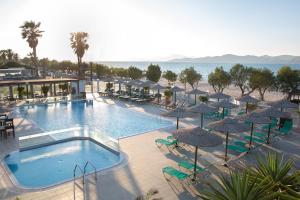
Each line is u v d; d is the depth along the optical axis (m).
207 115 22.16
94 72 67.00
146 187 9.83
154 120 22.03
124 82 33.47
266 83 28.38
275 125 18.48
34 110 25.67
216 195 5.01
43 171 11.91
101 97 33.44
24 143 14.19
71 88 33.78
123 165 11.89
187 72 36.12
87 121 21.88
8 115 22.44
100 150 14.49
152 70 39.19
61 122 21.41
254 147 14.36
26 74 53.66
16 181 10.38
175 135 10.70
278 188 5.17
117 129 19.53
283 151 13.88
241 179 5.12
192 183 10.14
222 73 31.47
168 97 29.42
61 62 87.25
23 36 47.66
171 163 12.14
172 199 9.01
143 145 14.70
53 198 9.05
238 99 21.41
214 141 9.98
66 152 14.23
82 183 10.13
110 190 9.59
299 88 27.97
